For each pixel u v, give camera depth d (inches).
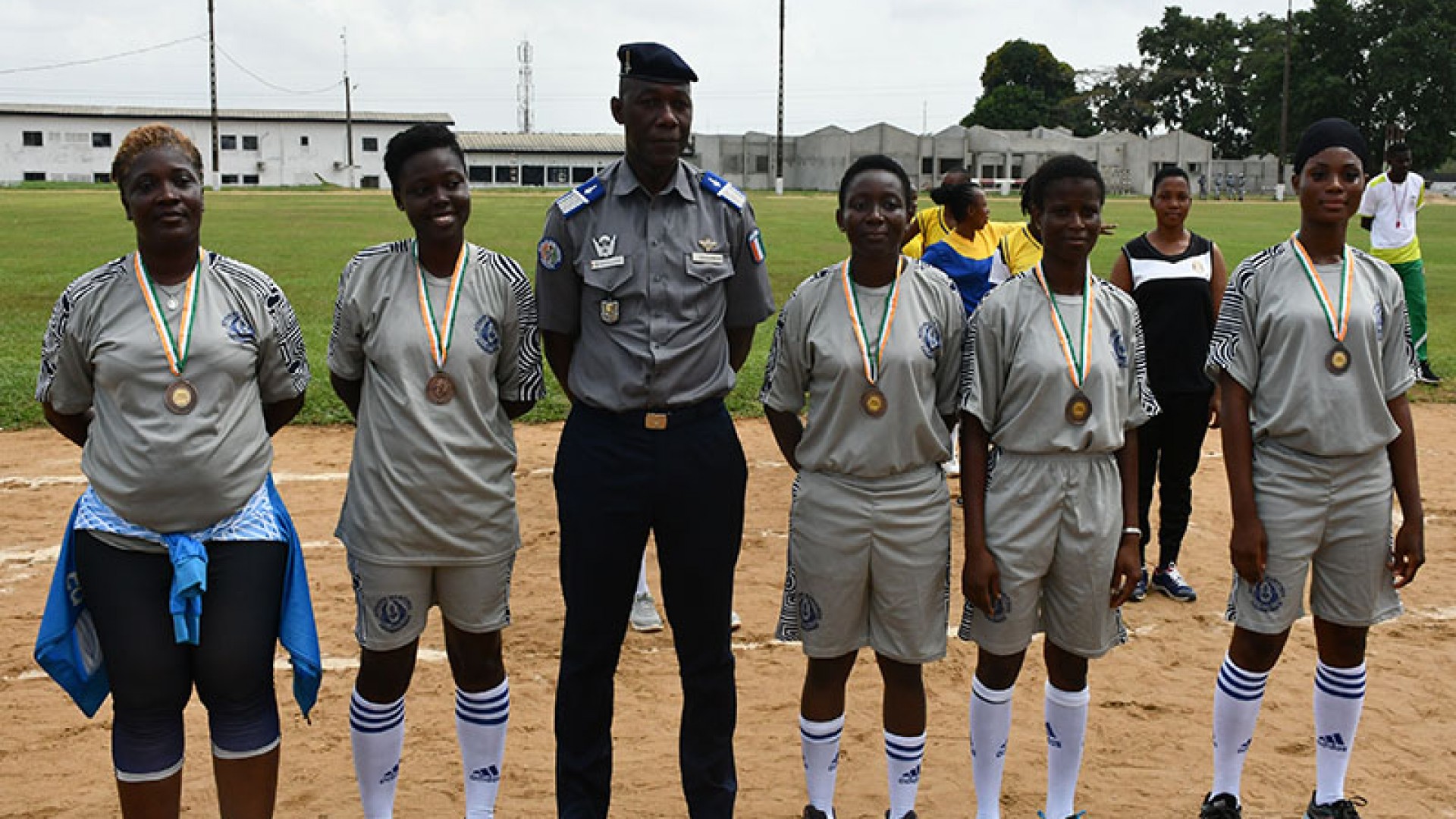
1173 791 176.4
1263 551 157.4
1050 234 153.3
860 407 152.3
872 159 153.2
